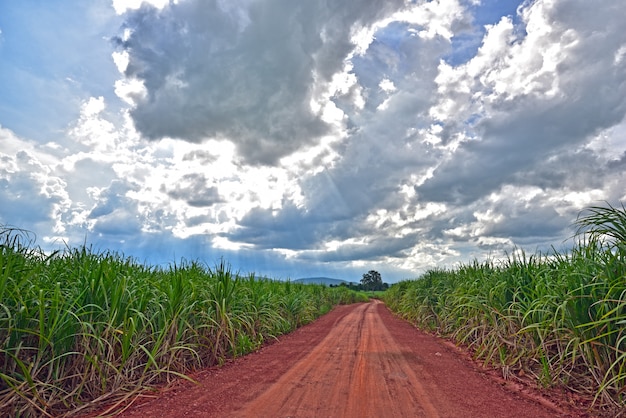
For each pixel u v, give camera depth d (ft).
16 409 14.05
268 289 46.06
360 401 17.02
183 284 25.13
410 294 62.49
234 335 29.17
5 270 15.64
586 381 18.30
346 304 123.95
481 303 29.19
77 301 17.79
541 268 25.71
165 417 14.90
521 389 19.36
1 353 15.42
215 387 19.48
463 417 15.08
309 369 23.76
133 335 20.07
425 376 22.09
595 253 19.54
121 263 24.11
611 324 17.11
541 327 20.85
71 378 16.74
